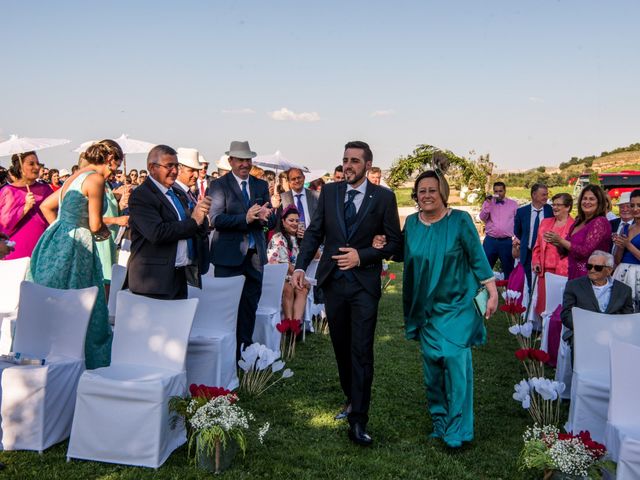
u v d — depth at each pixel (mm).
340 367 4660
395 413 4910
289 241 7262
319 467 3889
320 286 4422
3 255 4711
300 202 7574
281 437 4324
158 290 4492
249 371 5496
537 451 3623
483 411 5062
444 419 4398
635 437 3500
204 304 5234
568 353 5391
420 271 4312
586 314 4543
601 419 4320
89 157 4773
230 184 5871
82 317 4281
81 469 3707
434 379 4398
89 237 4824
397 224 4453
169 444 3943
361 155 4348
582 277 5188
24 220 6586
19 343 4355
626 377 3756
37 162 6617
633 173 23047
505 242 10562
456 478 3811
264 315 6246
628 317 4531
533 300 7617
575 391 4441
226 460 3775
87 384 3807
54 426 4031
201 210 4477
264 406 4926
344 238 4336
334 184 4520
